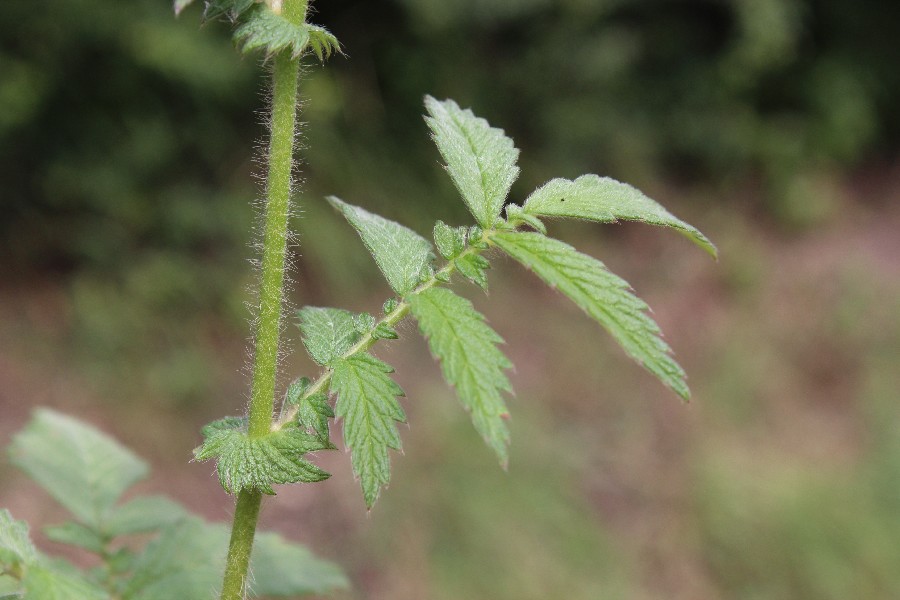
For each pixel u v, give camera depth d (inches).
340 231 268.1
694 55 360.8
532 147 322.0
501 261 287.0
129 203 243.9
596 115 327.9
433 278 41.4
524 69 316.2
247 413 43.3
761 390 263.4
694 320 299.0
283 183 39.1
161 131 245.8
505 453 34.3
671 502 216.4
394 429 38.2
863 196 384.5
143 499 64.3
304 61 41.0
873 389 263.6
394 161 293.0
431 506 195.5
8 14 220.2
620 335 36.9
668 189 354.9
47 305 233.9
